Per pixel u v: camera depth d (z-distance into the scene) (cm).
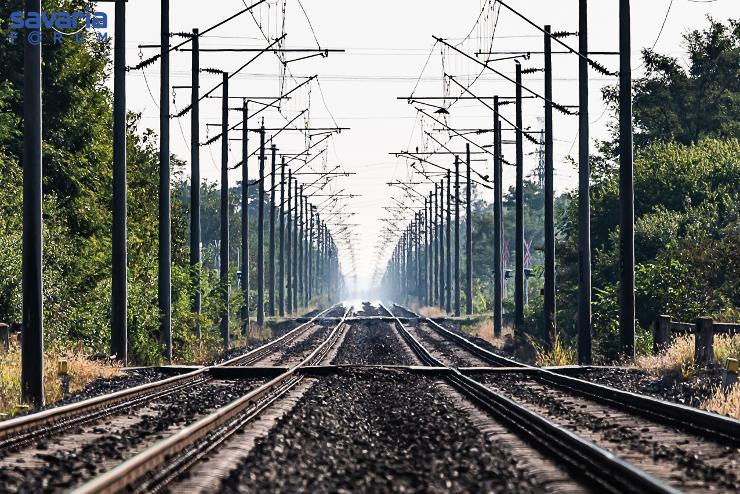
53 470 3409
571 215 15200
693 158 14712
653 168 14638
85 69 12600
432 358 9894
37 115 5909
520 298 14475
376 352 11662
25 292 5944
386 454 3738
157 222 13712
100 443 4103
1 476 3266
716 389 6044
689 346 7544
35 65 5897
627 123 9081
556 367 8600
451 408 5522
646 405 5266
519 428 4403
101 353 8944
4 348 7488
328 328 18675
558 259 14775
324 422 4669
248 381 7750
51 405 5797
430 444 4009
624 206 9106
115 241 8781
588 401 6028
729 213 13162
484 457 3581
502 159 14562
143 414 5300
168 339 10394
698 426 4488
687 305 10175
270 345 12519
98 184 12900
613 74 9156
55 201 10531
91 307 9969
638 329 10544
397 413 5222
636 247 12825
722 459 3684
